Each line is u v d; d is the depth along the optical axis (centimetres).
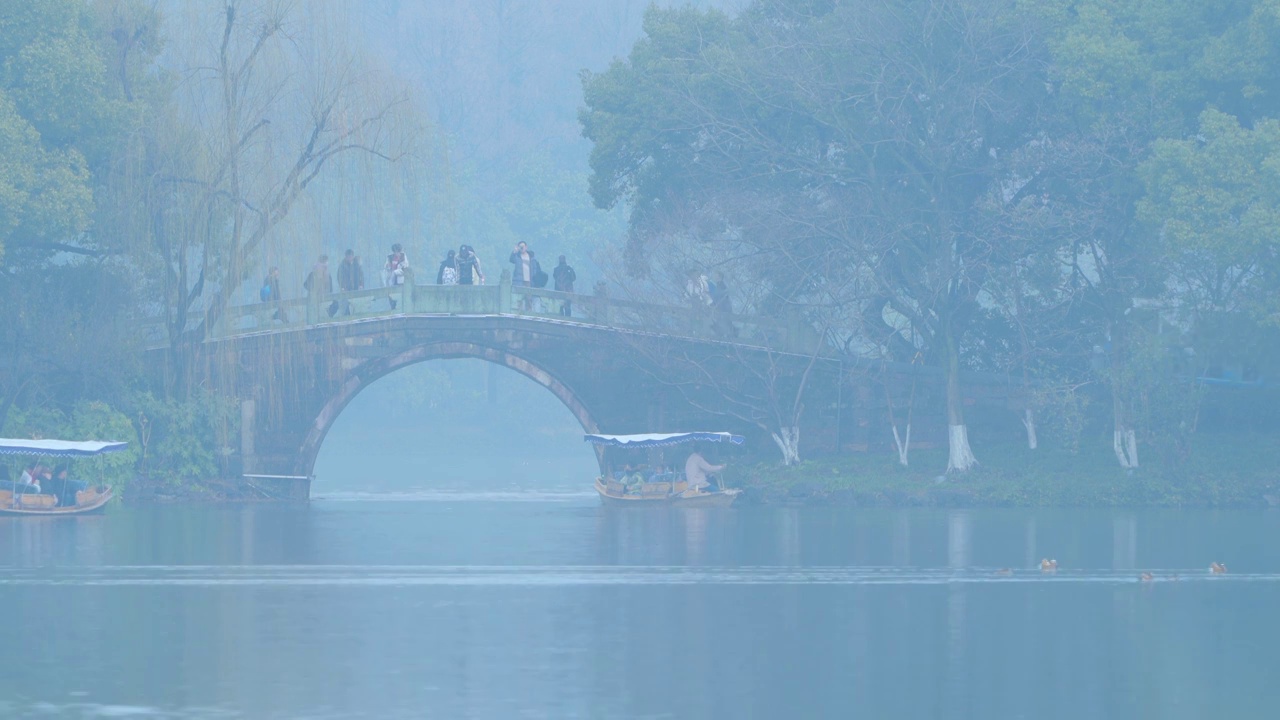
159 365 12288
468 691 5103
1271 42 11119
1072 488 11550
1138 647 5825
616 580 7550
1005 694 5078
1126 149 12069
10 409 11675
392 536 9625
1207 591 7162
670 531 9925
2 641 5944
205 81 11719
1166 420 11750
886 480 12144
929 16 12175
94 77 11219
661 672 5394
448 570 7900
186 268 12138
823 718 4784
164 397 12275
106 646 5847
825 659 5609
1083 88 11719
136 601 6931
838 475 12394
